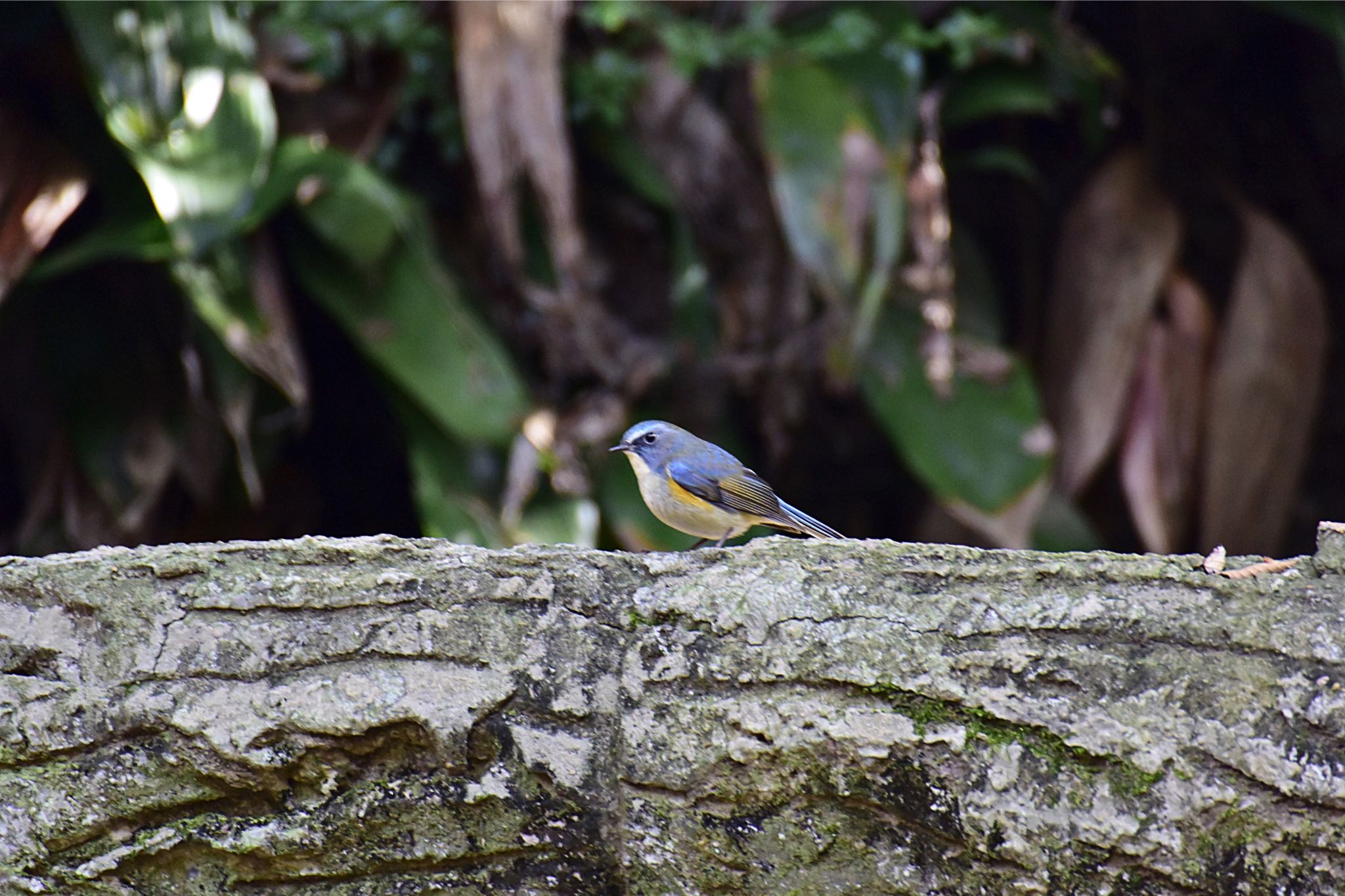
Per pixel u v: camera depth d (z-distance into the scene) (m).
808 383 13.26
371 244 11.34
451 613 4.92
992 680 4.65
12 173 11.41
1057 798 4.55
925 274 12.55
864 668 4.70
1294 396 13.27
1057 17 13.23
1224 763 4.48
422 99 12.72
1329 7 13.82
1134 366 13.26
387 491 14.03
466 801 4.82
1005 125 15.08
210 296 10.85
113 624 4.91
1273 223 13.88
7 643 4.91
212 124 10.90
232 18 11.05
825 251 11.65
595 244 13.12
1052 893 4.53
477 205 12.55
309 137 11.73
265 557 4.99
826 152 11.85
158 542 12.24
